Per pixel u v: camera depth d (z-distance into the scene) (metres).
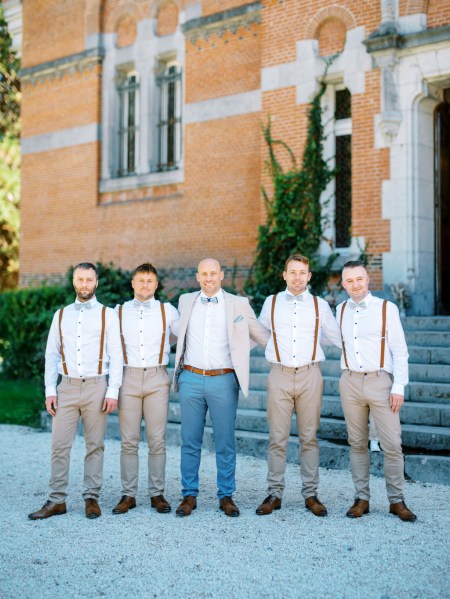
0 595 3.53
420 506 4.95
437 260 9.89
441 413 6.34
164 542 4.27
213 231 12.01
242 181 11.63
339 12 10.08
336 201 10.49
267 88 10.80
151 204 12.90
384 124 9.55
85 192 13.91
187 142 12.36
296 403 4.96
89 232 13.84
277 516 4.78
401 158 9.54
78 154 14.05
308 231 10.38
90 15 13.77
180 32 12.59
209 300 4.98
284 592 3.51
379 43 9.49
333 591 3.52
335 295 10.23
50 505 4.87
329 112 10.45
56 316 5.01
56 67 14.28
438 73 9.20
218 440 4.94
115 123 13.70
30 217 14.87
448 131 10.12
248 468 6.19
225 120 11.87
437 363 7.43
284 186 10.45
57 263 14.35
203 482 5.76
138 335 5.02
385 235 9.68
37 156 14.76
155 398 5.01
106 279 10.78
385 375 4.79
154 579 3.70
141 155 13.19
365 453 4.87
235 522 4.65
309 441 4.93
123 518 4.78
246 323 4.97
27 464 6.51
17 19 15.14
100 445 4.96
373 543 4.20
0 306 13.19
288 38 10.59
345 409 4.88
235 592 3.52
